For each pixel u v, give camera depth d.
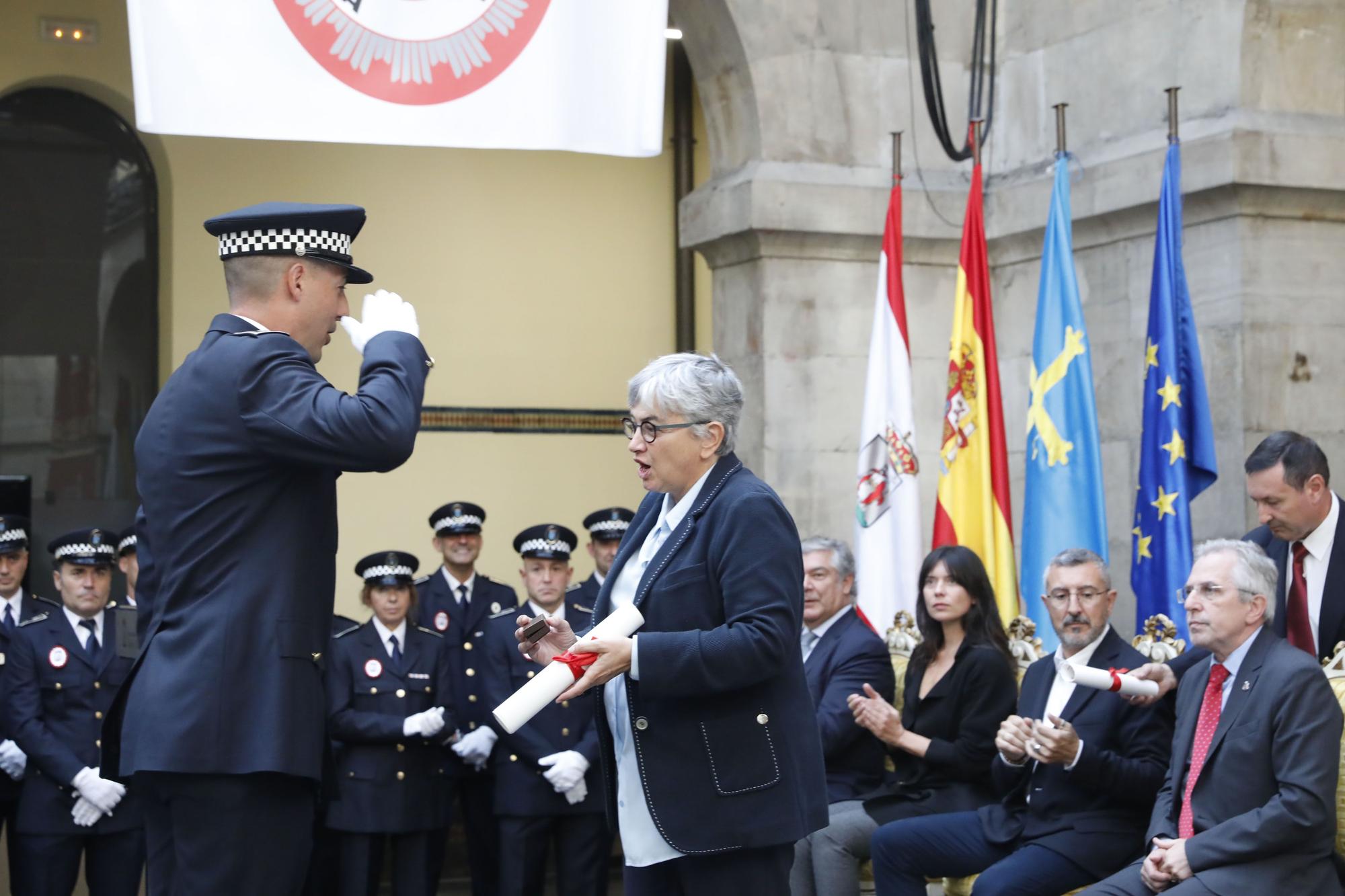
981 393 6.04
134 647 5.82
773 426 6.66
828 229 6.66
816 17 6.76
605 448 8.99
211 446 2.75
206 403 2.76
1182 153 5.91
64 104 8.42
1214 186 5.77
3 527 6.22
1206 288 5.94
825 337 6.75
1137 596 5.54
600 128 5.44
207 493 2.77
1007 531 5.98
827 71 6.78
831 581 5.38
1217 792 3.95
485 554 8.72
